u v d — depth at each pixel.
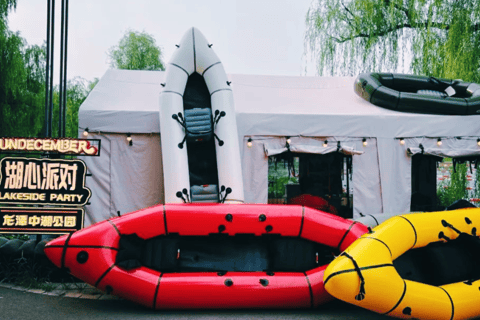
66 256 3.69
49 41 5.97
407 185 6.33
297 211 4.16
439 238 3.90
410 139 6.36
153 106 6.39
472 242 3.92
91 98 6.52
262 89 7.69
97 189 6.03
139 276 3.68
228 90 6.02
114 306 3.92
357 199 6.29
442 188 7.87
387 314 3.31
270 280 3.77
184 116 5.84
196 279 3.71
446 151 6.25
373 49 9.59
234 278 3.75
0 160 4.73
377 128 6.28
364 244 3.41
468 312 3.48
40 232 4.68
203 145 5.98
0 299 4.06
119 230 3.87
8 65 11.48
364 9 9.66
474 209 4.33
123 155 6.08
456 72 8.48
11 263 4.73
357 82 7.42
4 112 11.46
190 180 5.88
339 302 3.98
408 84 7.50
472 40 8.48
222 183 5.64
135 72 7.96
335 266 3.23
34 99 11.88
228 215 4.04
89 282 3.75
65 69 6.32
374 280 3.15
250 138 6.11
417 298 3.28
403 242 3.63
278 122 6.13
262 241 4.27
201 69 6.18
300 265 4.11
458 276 3.79
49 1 5.95
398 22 9.42
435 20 8.87
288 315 3.71
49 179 4.77
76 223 4.73
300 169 6.68
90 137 6.00
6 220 4.66
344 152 6.08
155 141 6.11
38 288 4.51
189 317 3.59
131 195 6.09
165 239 4.08
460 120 6.42
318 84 8.23
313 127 6.17
